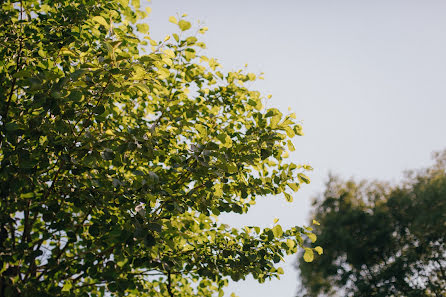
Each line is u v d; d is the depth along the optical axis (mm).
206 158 3631
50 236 4109
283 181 4383
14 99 4074
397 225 18688
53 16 4547
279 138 4066
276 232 4234
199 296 5871
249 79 5488
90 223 4516
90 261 4051
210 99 5277
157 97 5145
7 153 3600
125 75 3443
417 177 19953
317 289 18547
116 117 5062
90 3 4438
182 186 4516
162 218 3979
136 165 4770
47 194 4020
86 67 3287
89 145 3625
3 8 4359
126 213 3811
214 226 4809
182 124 4527
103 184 3836
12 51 4199
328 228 19562
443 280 17219
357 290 17797
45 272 4230
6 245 3918
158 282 5668
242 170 4402
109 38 3797
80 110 3711
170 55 3615
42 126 3648
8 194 3791
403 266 17500
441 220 17609
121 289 4000
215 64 5438
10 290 3684
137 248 4219
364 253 18453
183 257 4461
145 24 4809
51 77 3207
